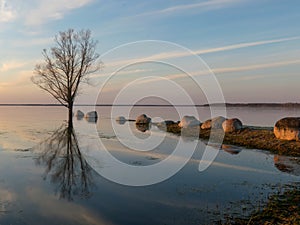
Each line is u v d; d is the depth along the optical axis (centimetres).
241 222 838
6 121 4769
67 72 3794
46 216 931
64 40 3803
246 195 1093
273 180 1305
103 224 872
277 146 2073
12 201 1059
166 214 934
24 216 930
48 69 3778
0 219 905
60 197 1106
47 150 2081
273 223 815
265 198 1046
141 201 1058
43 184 1272
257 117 5819
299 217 839
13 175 1409
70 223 879
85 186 1241
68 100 3806
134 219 902
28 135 2889
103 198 1095
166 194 1132
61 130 3322
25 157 1833
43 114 7419
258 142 2248
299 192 1103
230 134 2641
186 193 1138
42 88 3769
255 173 1440
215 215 906
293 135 2130
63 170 1516
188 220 880
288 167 1559
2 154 1916
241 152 2005
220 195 1103
